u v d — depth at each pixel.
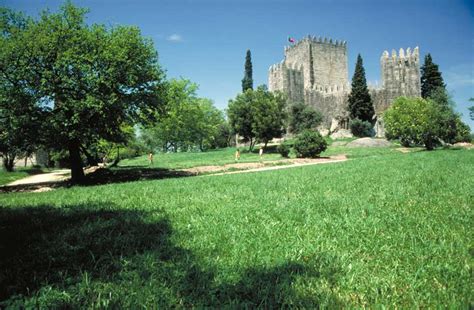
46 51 23.27
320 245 5.02
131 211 8.47
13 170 50.84
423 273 3.90
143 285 3.89
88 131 24.77
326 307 3.22
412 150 48.38
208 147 107.75
